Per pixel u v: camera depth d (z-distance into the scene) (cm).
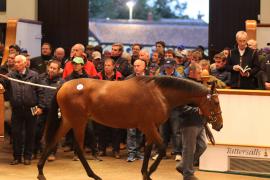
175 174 652
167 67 702
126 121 559
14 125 704
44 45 924
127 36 1261
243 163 656
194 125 573
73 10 1180
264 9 1090
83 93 569
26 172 661
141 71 709
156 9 1269
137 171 672
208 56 1105
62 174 653
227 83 752
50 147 585
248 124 641
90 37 1261
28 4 1182
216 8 1130
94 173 598
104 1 1258
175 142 726
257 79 696
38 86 650
